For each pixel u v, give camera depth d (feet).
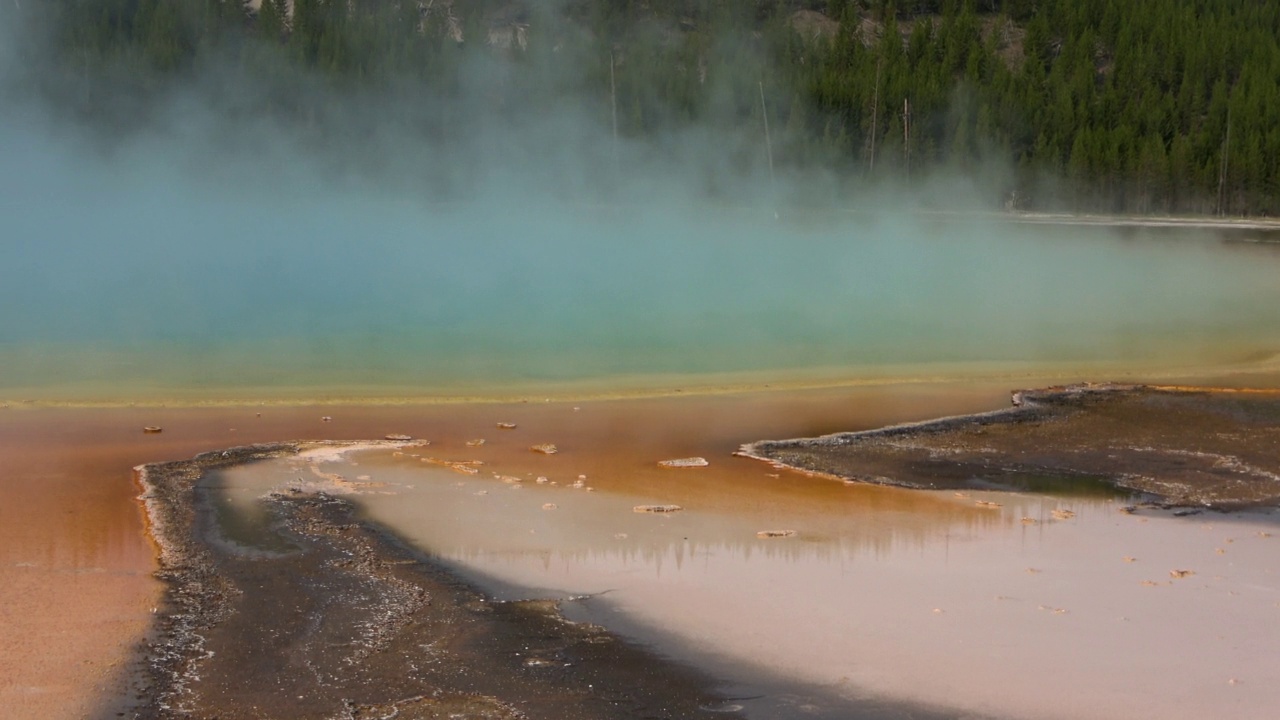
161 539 26.07
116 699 18.47
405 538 26.68
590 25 266.77
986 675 19.75
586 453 35.19
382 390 45.55
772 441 36.91
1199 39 227.20
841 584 24.00
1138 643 21.03
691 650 20.70
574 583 23.95
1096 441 37.14
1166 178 190.08
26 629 20.98
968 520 28.68
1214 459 34.86
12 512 27.89
